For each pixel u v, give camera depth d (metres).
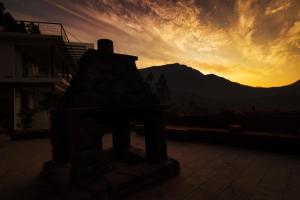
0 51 12.16
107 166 4.51
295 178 4.12
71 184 3.43
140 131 10.84
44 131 11.16
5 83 12.06
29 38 12.52
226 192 3.56
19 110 13.12
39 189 3.88
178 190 3.69
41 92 16.41
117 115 4.33
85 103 3.51
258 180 4.07
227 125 8.70
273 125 7.27
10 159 6.36
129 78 4.37
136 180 3.66
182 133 8.55
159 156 4.41
